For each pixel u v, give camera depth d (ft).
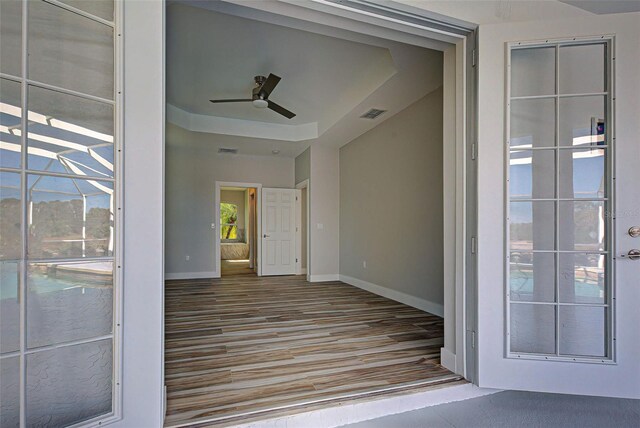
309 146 20.94
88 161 4.58
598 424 5.86
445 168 7.77
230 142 19.90
